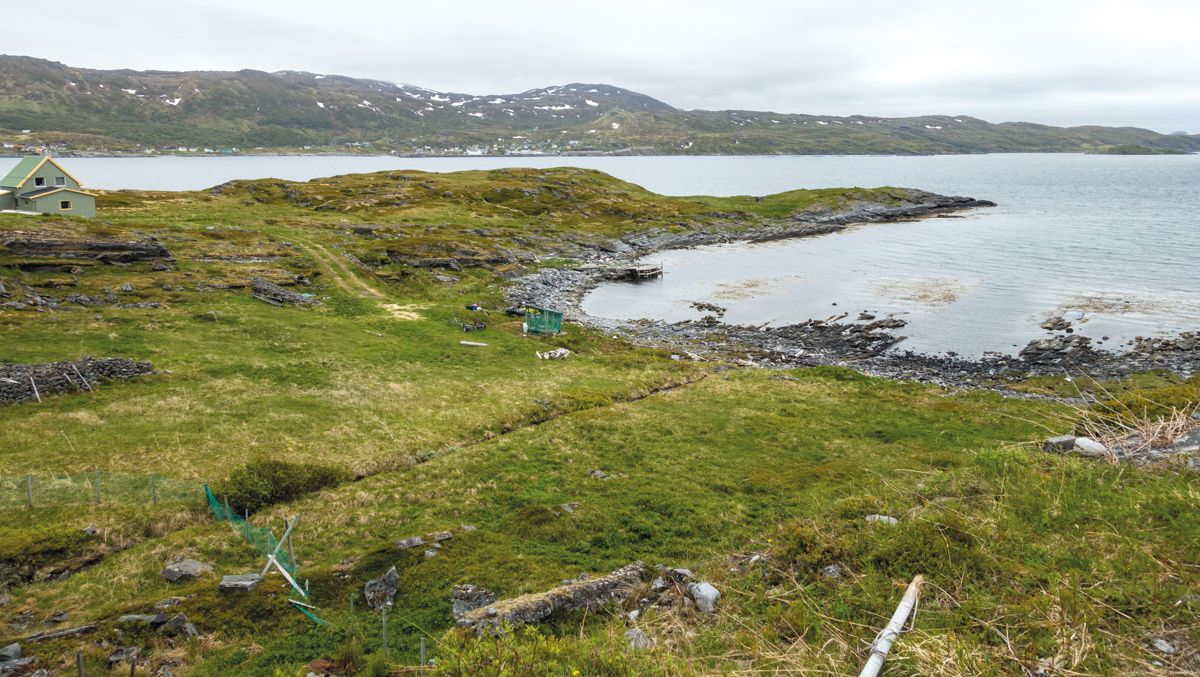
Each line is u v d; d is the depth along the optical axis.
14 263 58.75
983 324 66.62
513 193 154.50
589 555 22.12
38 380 37.28
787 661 11.34
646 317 78.81
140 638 16.25
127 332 50.47
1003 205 172.38
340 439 34.69
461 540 22.33
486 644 11.51
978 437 36.28
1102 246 104.31
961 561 13.27
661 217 144.88
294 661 15.53
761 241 129.62
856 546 14.90
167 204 116.94
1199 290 74.38
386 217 122.81
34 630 17.28
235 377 43.59
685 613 14.65
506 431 38.12
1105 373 51.06
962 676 9.75
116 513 24.89
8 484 26.84
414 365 50.69
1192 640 9.74
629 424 38.72
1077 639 10.20
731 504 26.72
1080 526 14.03
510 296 83.56
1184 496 13.78
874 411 42.16
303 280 75.00
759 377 51.94
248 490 27.16
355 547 22.94
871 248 115.50
